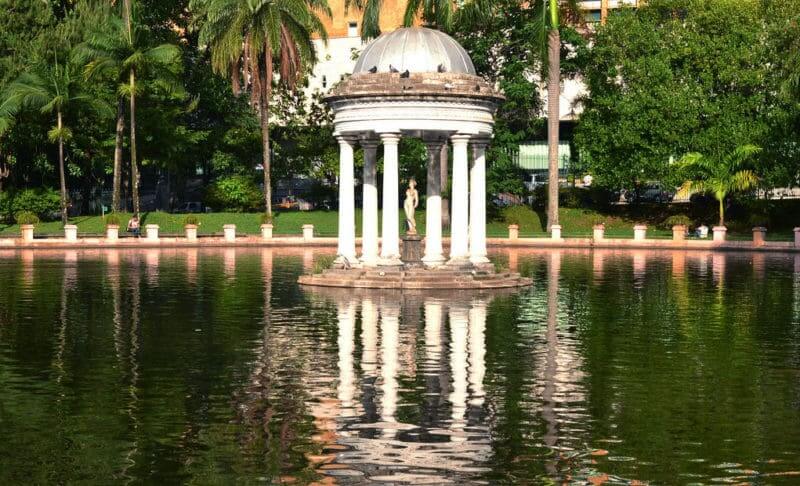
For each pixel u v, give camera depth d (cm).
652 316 2859
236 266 4691
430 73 3691
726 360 2138
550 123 7225
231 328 2578
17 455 1406
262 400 1733
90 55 7050
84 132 7750
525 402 1725
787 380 1927
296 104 8781
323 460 1384
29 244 6194
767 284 3853
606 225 8100
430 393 1792
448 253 5584
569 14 7231
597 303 3184
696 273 4388
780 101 7331
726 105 7525
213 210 8388
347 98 3722
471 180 3959
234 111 8456
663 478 1315
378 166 7856
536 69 8050
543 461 1384
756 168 7406
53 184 8206
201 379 1911
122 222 7319
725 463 1379
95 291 3484
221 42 6944
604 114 7981
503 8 7862
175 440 1479
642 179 7744
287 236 7006
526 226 8000
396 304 3133
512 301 3234
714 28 7675
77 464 1366
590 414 1641
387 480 1302
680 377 1950
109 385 1858
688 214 8212
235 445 1456
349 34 10650
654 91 7600
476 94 3728
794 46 7012
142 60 6975
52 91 7106
